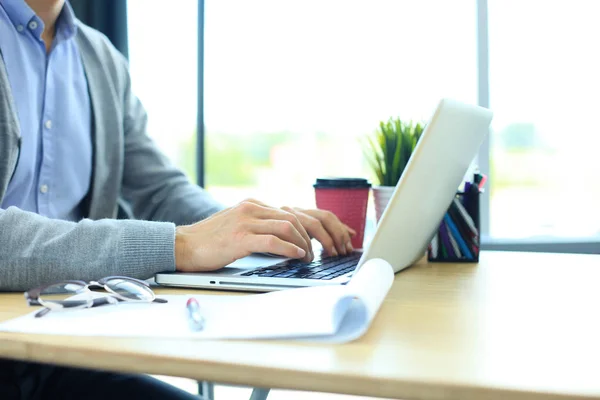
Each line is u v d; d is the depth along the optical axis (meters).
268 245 0.76
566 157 2.34
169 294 0.70
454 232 1.05
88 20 2.07
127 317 0.56
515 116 2.29
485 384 0.38
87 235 0.74
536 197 2.32
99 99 1.42
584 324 0.55
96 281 0.70
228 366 0.43
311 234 1.00
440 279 0.85
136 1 2.16
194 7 2.38
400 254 0.86
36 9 1.30
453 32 2.28
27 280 0.72
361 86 2.37
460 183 1.00
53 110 1.32
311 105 2.46
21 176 1.24
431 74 2.30
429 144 0.73
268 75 2.48
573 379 0.39
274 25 2.45
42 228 0.76
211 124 2.43
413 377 0.40
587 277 0.86
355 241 1.21
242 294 0.71
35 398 0.91
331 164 2.53
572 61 2.30
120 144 1.43
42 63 1.32
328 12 2.43
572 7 2.27
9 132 1.08
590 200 2.39
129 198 1.48
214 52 2.41
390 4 2.33
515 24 2.27
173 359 0.44
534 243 2.12
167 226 0.79
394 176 1.25
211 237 0.79
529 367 0.42
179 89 2.38
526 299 0.68
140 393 0.91
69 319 0.56
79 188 1.36
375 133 1.33
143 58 2.22
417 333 0.52
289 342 0.48
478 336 0.51
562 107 2.33
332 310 0.49
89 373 0.95
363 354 0.45
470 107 0.84
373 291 0.54
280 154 3.64
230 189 2.72
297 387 0.41
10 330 0.52
